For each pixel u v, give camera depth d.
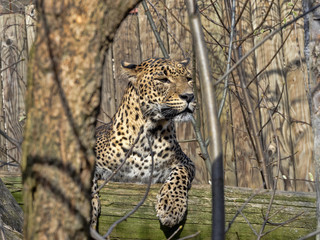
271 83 13.64
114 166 10.41
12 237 7.75
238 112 13.68
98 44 3.56
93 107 3.59
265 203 9.41
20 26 14.63
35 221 3.54
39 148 3.52
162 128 10.38
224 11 13.98
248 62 13.73
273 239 9.39
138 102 10.34
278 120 13.59
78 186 3.59
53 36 3.49
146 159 10.35
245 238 9.31
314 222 9.43
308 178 13.46
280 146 13.55
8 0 14.80
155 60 10.70
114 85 14.41
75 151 3.56
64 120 3.52
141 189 9.49
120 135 10.40
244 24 13.79
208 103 3.20
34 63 3.52
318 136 6.73
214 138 3.18
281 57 13.66
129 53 14.33
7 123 14.59
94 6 3.51
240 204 9.39
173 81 10.10
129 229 9.23
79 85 3.52
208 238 9.36
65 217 3.55
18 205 8.73
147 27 14.34
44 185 3.52
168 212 9.09
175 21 14.25
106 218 9.20
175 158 10.54
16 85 14.62
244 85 10.72
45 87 3.50
